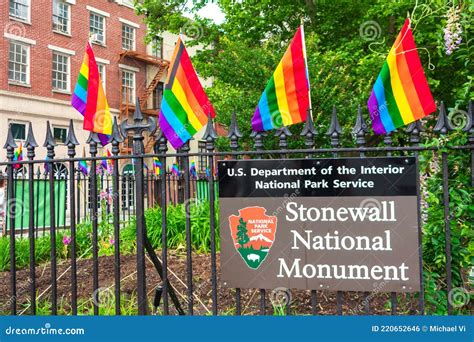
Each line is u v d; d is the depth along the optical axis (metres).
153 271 5.69
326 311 4.03
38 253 7.16
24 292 5.17
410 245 2.84
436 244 3.45
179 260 6.32
